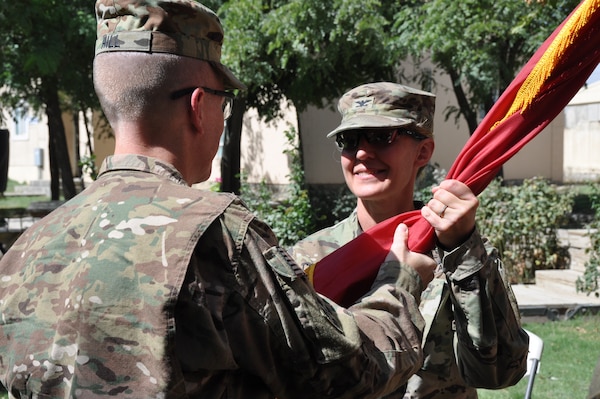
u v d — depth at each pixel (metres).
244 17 10.34
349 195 14.08
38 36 11.21
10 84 13.16
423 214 2.13
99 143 25.91
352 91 2.84
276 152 18.02
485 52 9.35
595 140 22.55
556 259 9.89
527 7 8.38
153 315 1.51
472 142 2.20
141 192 1.64
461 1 8.62
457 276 2.21
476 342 2.25
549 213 9.88
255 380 1.67
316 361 1.64
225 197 1.65
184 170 1.74
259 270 1.60
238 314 1.59
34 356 1.57
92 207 1.66
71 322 1.54
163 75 1.69
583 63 2.13
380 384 1.72
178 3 1.69
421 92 2.83
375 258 2.14
